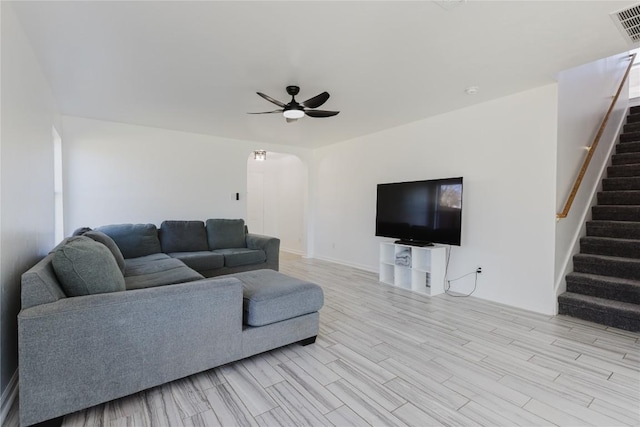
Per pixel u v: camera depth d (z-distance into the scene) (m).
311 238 6.62
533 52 2.53
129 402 1.75
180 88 3.26
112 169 4.51
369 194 5.31
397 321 3.02
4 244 1.68
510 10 1.98
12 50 1.89
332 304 3.53
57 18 2.05
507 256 3.51
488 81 3.10
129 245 3.93
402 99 3.60
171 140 4.96
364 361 2.25
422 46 2.43
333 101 3.67
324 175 6.32
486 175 3.70
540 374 2.09
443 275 3.99
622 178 4.14
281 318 2.30
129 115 4.19
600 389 1.93
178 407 1.72
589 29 2.20
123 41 2.35
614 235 3.63
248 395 1.84
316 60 2.65
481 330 2.81
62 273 1.69
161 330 1.79
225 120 4.41
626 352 2.40
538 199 3.27
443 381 2.00
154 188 4.83
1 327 1.62
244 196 5.68
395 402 1.79
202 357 1.95
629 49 2.49
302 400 1.80
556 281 3.21
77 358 1.56
